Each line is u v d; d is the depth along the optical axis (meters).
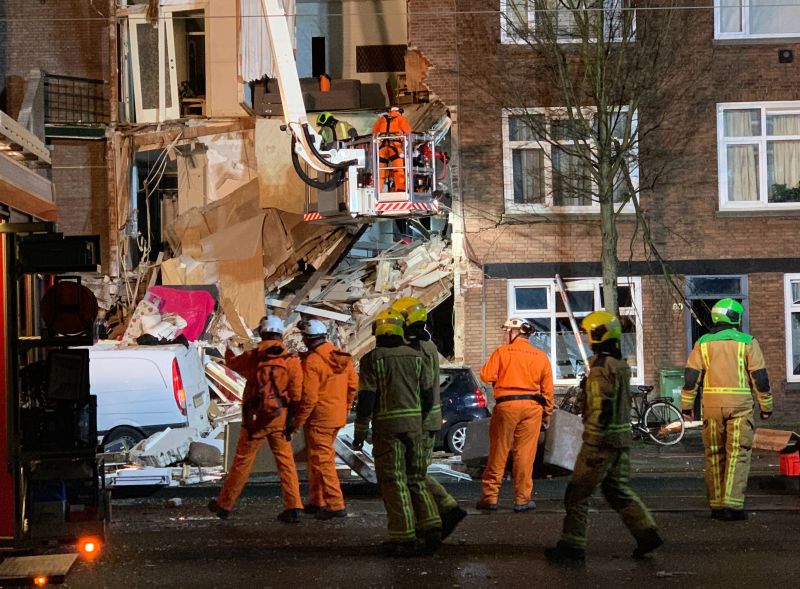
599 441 26.73
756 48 70.69
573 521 27.05
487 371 35.38
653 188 69.81
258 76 76.19
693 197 70.88
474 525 32.84
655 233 71.00
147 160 82.69
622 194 67.94
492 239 71.50
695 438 60.75
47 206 28.12
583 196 70.75
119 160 77.69
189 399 51.25
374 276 76.25
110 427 49.53
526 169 71.88
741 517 33.12
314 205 68.25
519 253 71.44
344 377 34.69
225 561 27.66
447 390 52.94
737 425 33.00
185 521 34.59
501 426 35.12
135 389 49.81
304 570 26.33
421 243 76.88
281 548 29.45
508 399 35.03
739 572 25.50
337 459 44.00
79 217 78.25
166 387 50.00
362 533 31.81
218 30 77.75
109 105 79.06
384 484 27.97
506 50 71.50
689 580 24.62
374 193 61.56
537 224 71.38
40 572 22.11
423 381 28.30
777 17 70.75
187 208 78.06
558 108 70.44
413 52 76.50
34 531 22.83
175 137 77.44
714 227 70.88
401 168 61.16
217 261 70.88
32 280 24.55
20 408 22.86
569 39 69.88
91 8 80.06
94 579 25.56
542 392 35.31
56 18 80.06
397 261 75.44
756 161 71.19
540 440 38.09
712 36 70.44
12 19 80.06
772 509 35.41
